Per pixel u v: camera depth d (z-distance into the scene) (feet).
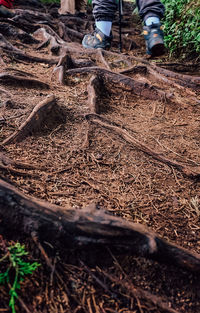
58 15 24.31
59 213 4.59
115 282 4.35
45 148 6.79
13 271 4.16
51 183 5.80
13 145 6.50
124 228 4.58
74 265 4.44
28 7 24.91
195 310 4.35
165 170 7.06
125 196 5.98
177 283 4.52
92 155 6.98
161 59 16.67
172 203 6.08
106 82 11.11
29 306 3.94
